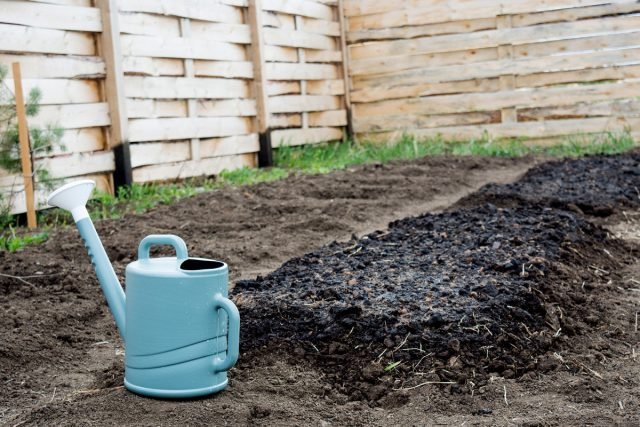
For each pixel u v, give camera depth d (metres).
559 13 7.96
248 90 7.24
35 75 4.91
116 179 5.54
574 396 2.54
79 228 2.54
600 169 6.11
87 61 5.29
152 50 5.92
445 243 3.65
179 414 2.36
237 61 7.00
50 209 4.99
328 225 4.66
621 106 7.85
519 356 2.72
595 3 7.84
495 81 8.27
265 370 2.63
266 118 7.29
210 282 2.41
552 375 2.65
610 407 2.47
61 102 5.09
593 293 3.31
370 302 2.88
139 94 5.81
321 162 7.46
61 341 3.01
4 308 3.23
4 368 2.77
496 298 2.93
